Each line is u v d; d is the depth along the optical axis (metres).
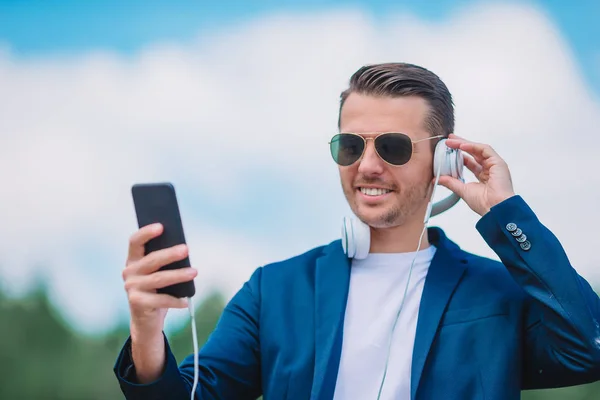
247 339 1.89
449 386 1.74
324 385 1.77
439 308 1.82
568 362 1.71
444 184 1.90
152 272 1.58
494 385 1.72
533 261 1.72
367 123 1.89
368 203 1.88
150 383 1.63
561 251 1.74
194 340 1.66
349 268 1.95
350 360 1.82
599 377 1.70
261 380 1.90
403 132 1.88
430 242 2.03
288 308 1.90
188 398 1.70
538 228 1.75
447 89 2.00
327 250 2.03
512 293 1.84
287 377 1.80
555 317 1.70
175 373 1.67
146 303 1.56
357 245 1.90
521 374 1.77
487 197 1.82
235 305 1.95
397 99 1.90
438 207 1.98
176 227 1.58
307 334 1.85
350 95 1.95
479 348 1.77
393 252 1.96
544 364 1.77
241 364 1.87
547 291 1.71
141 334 1.60
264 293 1.93
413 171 1.88
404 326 1.85
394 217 1.88
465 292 1.86
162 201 1.59
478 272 1.91
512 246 1.75
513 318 1.79
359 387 1.80
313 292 1.92
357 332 1.86
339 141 1.90
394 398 1.76
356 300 1.91
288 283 1.94
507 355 1.75
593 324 1.68
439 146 1.90
